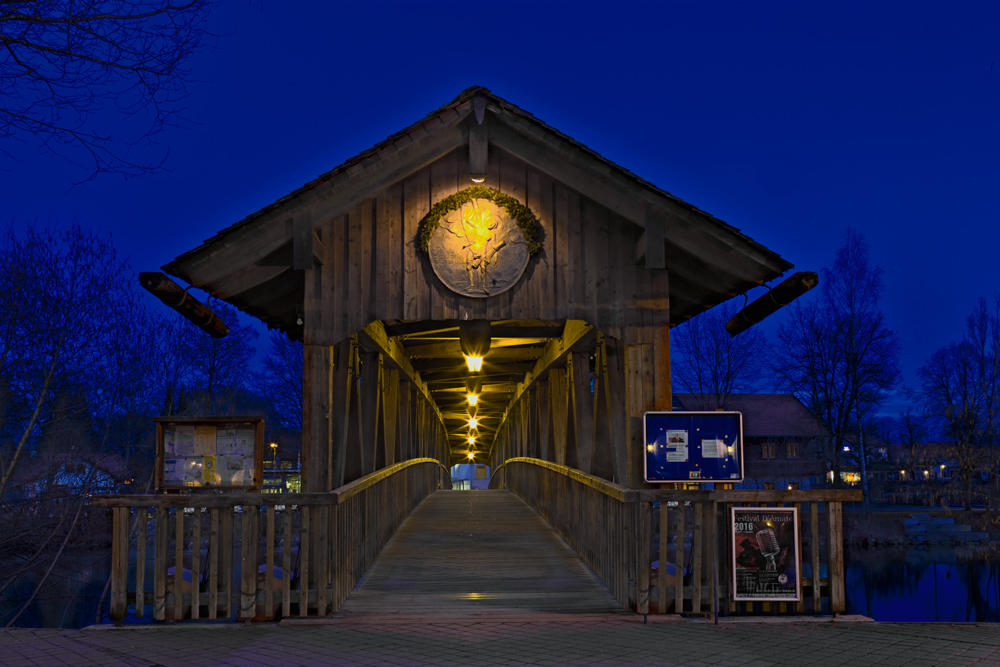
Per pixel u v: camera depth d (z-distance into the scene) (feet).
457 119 24.71
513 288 25.22
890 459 154.61
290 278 26.84
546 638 18.93
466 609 23.06
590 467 36.14
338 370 25.96
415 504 54.08
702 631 19.72
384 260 25.21
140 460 69.51
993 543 98.37
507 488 78.33
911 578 85.76
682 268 26.96
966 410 120.57
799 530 21.86
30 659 16.96
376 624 21.06
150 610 22.18
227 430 22.61
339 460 25.52
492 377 62.13
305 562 21.98
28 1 16.79
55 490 49.67
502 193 25.58
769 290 25.23
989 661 15.99
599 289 25.31
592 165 24.49
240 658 16.89
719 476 22.09
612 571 25.36
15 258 56.13
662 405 24.73
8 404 56.24
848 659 16.29
